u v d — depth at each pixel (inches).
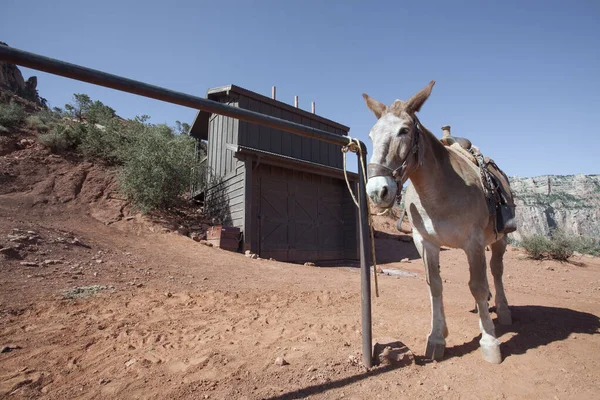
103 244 330.0
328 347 138.9
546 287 313.7
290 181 532.1
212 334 154.1
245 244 437.7
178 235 428.1
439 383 111.1
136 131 625.3
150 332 153.9
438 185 127.7
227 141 540.1
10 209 386.6
